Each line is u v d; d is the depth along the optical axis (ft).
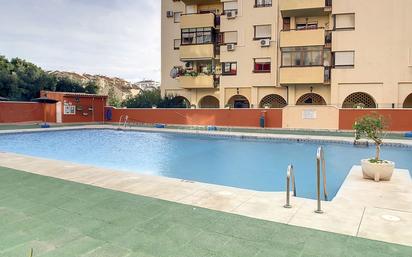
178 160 43.09
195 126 80.59
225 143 57.31
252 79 90.53
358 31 78.59
